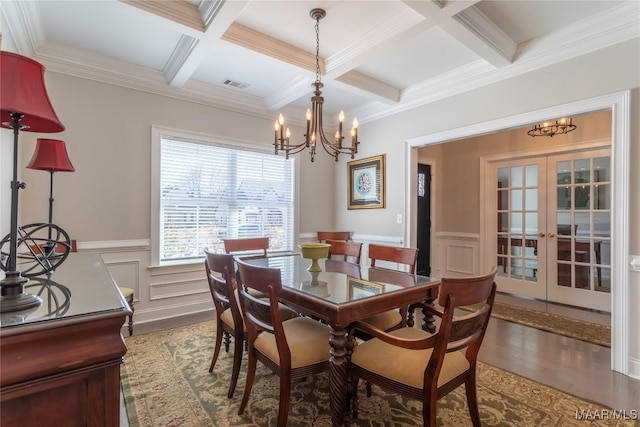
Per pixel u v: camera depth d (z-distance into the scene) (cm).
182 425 170
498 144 465
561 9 225
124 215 317
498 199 471
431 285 199
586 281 386
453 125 333
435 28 247
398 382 145
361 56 268
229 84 357
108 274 137
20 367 70
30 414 73
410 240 381
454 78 325
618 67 230
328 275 225
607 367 237
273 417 177
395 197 396
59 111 284
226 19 215
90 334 80
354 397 175
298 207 449
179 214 354
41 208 277
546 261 420
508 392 204
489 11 227
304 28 247
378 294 174
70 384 77
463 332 140
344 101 407
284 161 440
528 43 268
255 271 163
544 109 267
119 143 314
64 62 282
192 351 259
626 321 227
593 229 382
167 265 340
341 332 160
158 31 253
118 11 206
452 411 183
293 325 193
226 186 388
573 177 399
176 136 347
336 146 235
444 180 533
